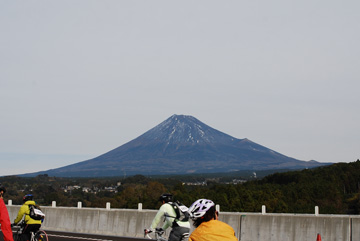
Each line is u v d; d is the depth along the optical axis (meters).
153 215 24.73
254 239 21.41
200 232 6.85
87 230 26.98
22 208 15.19
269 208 121.75
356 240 19.38
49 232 26.97
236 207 120.94
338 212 127.44
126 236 25.08
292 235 20.56
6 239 9.44
